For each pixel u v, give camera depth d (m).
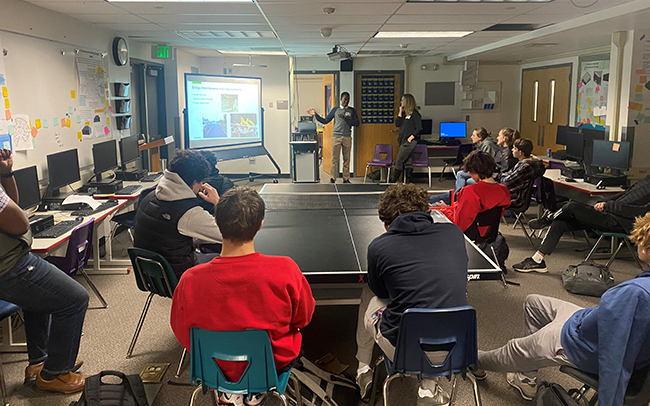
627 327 1.83
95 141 5.71
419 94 10.27
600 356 1.89
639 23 5.27
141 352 3.18
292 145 8.59
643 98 6.00
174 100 8.38
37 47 4.53
